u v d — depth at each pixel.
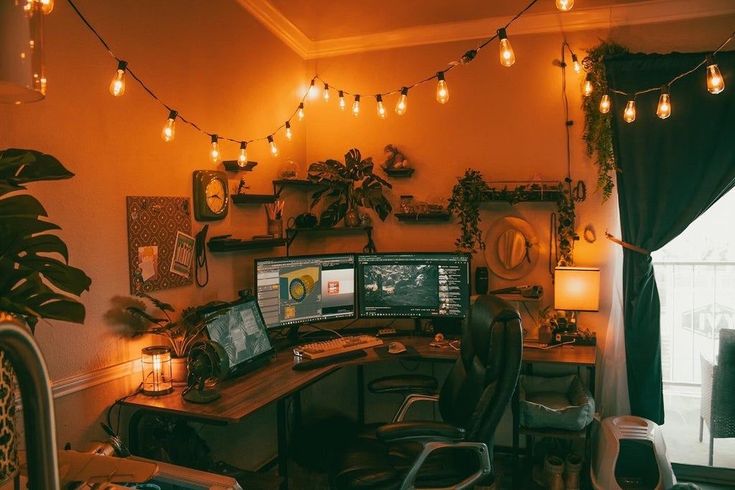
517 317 2.12
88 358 2.13
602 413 3.38
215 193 2.83
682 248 4.11
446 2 3.20
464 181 3.54
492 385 2.07
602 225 3.40
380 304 3.47
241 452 3.16
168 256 2.55
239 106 3.11
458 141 3.69
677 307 4.16
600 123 3.29
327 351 2.96
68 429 2.04
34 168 1.27
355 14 3.39
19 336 0.52
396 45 3.77
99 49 2.16
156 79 2.47
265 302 3.03
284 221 3.67
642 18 3.28
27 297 1.21
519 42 3.52
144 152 2.41
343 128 3.93
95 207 2.15
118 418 2.25
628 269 3.28
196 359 2.28
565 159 3.47
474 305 2.40
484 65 3.61
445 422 2.25
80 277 1.29
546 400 3.23
